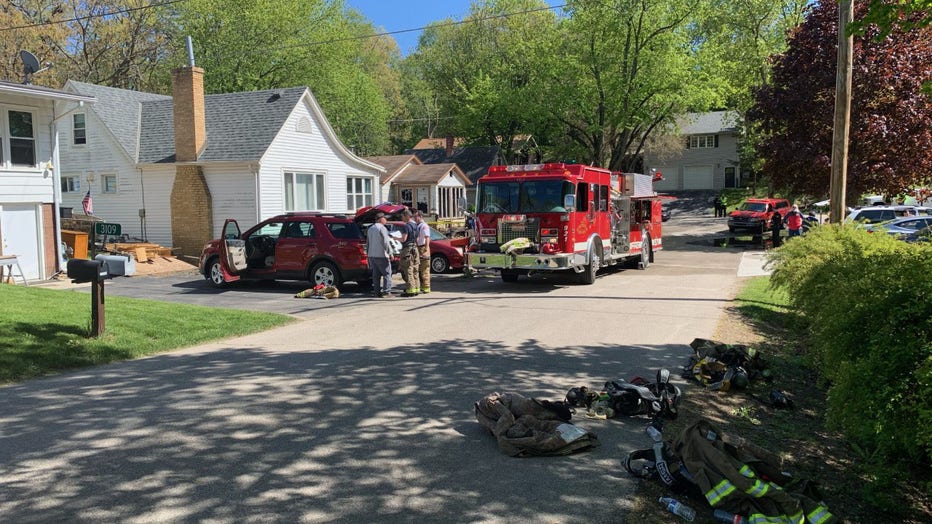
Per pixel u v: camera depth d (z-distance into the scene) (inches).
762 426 237.8
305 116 954.1
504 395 227.9
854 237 407.8
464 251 715.4
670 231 1557.6
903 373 172.2
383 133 2269.9
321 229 614.5
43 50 1521.9
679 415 241.6
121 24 1617.9
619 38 1336.1
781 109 1007.0
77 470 183.5
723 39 1587.1
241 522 154.1
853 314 200.5
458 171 1662.2
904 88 898.1
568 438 201.2
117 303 458.3
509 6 2043.6
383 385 275.6
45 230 711.1
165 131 984.3
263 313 455.5
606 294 575.8
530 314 466.0
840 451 217.6
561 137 1804.9
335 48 1723.7
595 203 663.1
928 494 177.0
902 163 897.5
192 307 465.4
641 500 169.2
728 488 156.9
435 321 438.6
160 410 239.6
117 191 958.4
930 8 305.7
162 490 171.0
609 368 307.3
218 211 896.3
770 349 364.8
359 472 185.0
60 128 994.7
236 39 1565.0
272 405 246.7
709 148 2383.1
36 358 303.0
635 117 1381.6
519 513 161.3
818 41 972.6
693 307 495.2
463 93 2137.1
